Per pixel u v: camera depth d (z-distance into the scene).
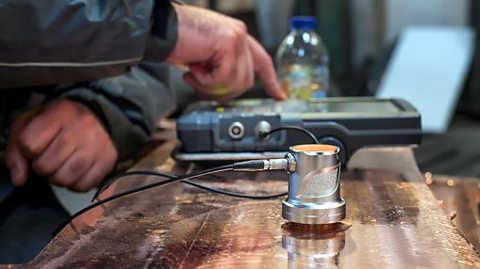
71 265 0.57
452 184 1.24
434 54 2.78
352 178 0.86
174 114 1.31
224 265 0.56
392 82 2.77
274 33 2.54
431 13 2.80
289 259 0.56
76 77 0.85
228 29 0.99
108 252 0.60
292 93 1.23
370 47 2.76
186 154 0.91
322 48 1.37
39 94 1.08
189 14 0.96
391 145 0.91
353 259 0.56
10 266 0.60
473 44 2.78
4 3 0.75
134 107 1.06
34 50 0.79
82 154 0.93
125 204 0.74
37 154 0.91
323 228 0.64
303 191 0.64
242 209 0.71
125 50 0.84
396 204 0.73
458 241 0.61
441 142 2.56
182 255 0.58
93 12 0.80
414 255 0.57
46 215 0.96
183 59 0.97
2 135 1.06
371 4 2.71
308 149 0.65
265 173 0.88
